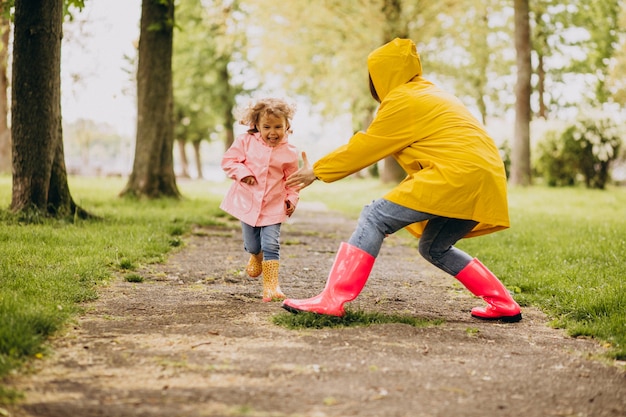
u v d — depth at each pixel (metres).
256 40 22.72
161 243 7.44
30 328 3.61
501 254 7.45
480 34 22.58
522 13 20.45
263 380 3.14
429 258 4.66
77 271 5.49
